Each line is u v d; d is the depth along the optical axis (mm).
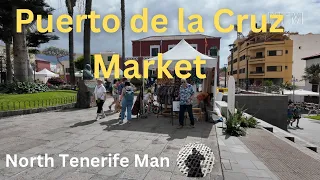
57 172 3941
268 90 22688
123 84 10617
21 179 3664
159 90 9406
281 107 14539
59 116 9617
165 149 5250
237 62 56031
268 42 44406
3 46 32938
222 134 6680
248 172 3908
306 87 37781
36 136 6270
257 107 14609
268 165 4383
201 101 9352
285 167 4285
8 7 16469
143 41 34438
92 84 12703
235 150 5156
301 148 5727
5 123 8016
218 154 4973
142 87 9383
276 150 5332
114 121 8570
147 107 10117
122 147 5375
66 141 5812
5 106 9766
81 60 45969
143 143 5711
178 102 7930
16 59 15281
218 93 11680
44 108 10727
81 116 9648
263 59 45156
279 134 7758
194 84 10352
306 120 21609
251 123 8117
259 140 6219
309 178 3797
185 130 7160
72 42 22938
